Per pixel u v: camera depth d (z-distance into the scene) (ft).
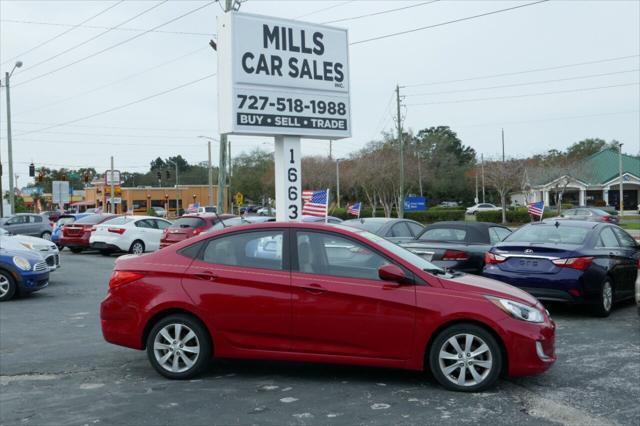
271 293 19.83
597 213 125.08
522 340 18.63
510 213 163.02
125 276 21.02
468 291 19.17
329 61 40.65
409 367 19.16
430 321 18.94
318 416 16.87
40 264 40.45
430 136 251.80
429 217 172.96
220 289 20.13
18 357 24.22
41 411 17.67
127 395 19.04
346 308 19.35
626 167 200.64
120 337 20.89
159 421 16.62
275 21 38.55
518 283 31.22
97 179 285.23
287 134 39.14
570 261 30.40
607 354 23.81
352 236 20.13
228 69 37.09
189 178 398.21
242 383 20.11
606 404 17.85
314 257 20.10
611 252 32.71
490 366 18.80
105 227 74.69
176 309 20.53
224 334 20.08
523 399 18.29
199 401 18.29
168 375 20.56
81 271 57.26
